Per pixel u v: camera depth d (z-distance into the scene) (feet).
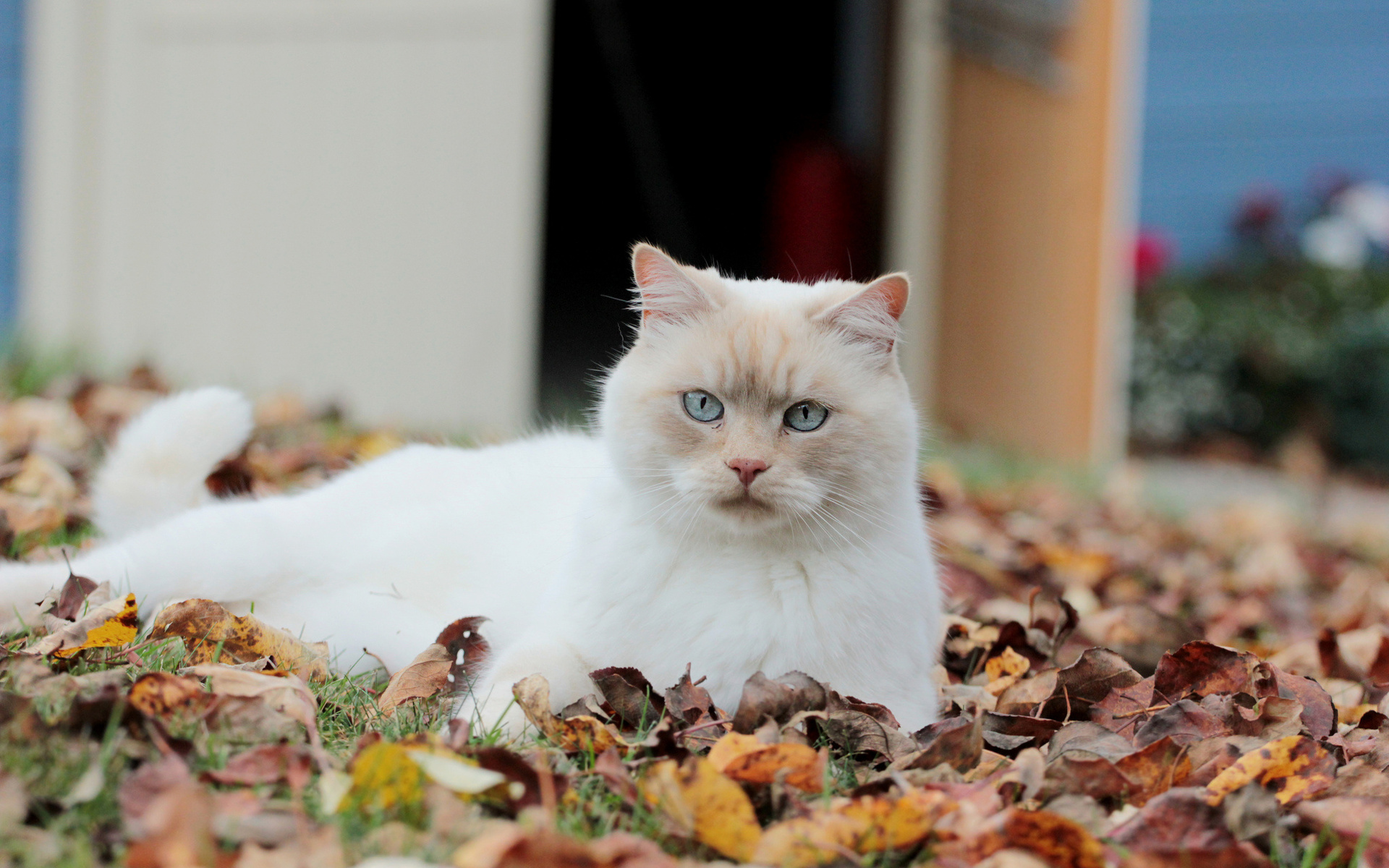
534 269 22.88
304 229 23.00
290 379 23.20
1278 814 6.49
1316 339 43.39
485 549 9.67
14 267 25.29
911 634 8.40
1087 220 29.60
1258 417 43.93
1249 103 46.09
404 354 23.08
